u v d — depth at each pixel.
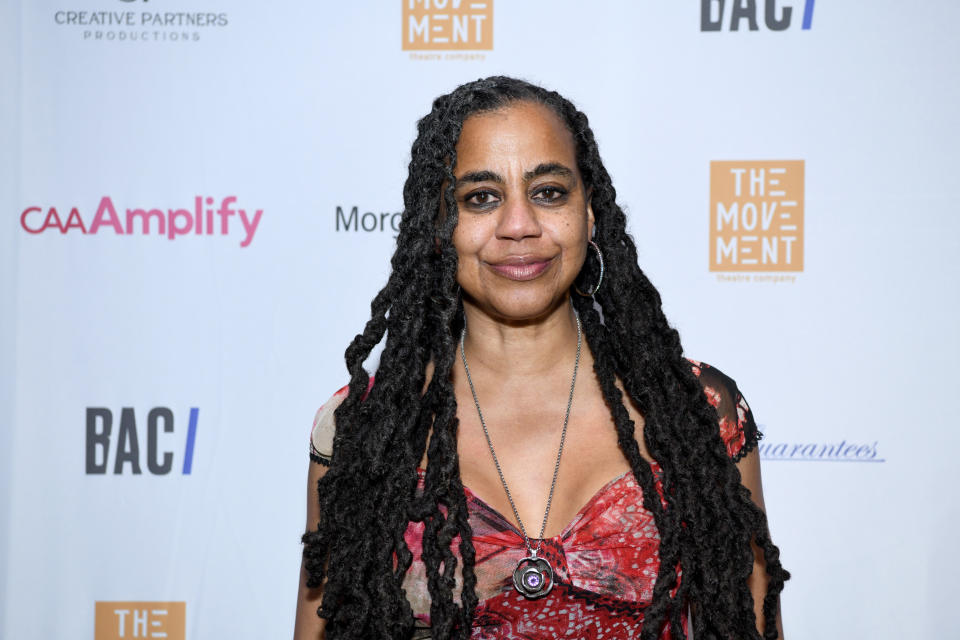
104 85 1.80
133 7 1.80
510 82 1.23
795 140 1.78
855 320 1.78
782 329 1.79
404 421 1.20
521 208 1.11
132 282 1.80
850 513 1.78
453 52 1.80
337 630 1.21
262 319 1.81
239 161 1.80
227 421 1.81
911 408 1.77
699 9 1.78
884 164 1.77
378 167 1.81
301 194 1.81
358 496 1.21
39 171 1.79
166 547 1.82
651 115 1.79
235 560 1.82
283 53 1.80
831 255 1.78
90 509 1.81
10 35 1.79
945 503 1.77
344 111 1.81
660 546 1.13
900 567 1.77
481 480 1.19
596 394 1.25
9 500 1.80
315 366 1.81
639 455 1.17
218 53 1.80
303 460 1.81
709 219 1.79
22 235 1.79
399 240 1.25
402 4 1.80
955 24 1.76
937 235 1.77
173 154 1.80
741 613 1.17
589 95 1.79
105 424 1.81
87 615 1.81
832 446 1.78
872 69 1.77
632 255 1.28
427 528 1.15
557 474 1.18
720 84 1.79
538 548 1.13
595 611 1.13
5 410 1.79
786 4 1.78
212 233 1.81
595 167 1.24
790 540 1.79
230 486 1.81
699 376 1.28
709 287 1.79
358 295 1.81
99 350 1.80
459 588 1.14
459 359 1.28
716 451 1.19
